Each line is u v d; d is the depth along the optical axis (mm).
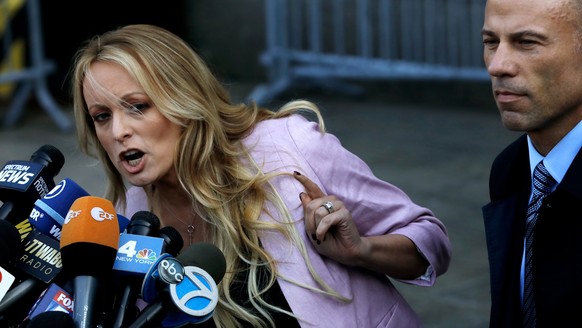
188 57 2803
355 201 2850
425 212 2945
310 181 2764
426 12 9203
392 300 2916
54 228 2551
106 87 2701
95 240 2307
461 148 8078
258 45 10570
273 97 9648
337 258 2748
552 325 2418
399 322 2898
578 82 2332
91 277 2330
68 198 2574
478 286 5527
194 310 2279
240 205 2803
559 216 2414
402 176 7406
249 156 2850
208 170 2793
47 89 9836
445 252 2953
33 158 2762
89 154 2986
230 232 2758
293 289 2740
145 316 2301
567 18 2295
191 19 10734
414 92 9719
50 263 2422
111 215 2371
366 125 8852
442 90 9578
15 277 2451
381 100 9836
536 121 2369
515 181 2682
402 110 9414
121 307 2400
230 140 2900
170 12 10453
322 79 9883
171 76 2725
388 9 9328
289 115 2994
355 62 9422
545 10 2293
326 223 2652
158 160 2746
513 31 2326
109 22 9969
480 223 6457
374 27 9523
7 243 2361
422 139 8375
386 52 9391
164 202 2947
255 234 2785
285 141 2877
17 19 9328
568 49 2309
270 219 2783
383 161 7801
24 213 2695
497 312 2627
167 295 2309
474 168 7551
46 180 2727
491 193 2750
